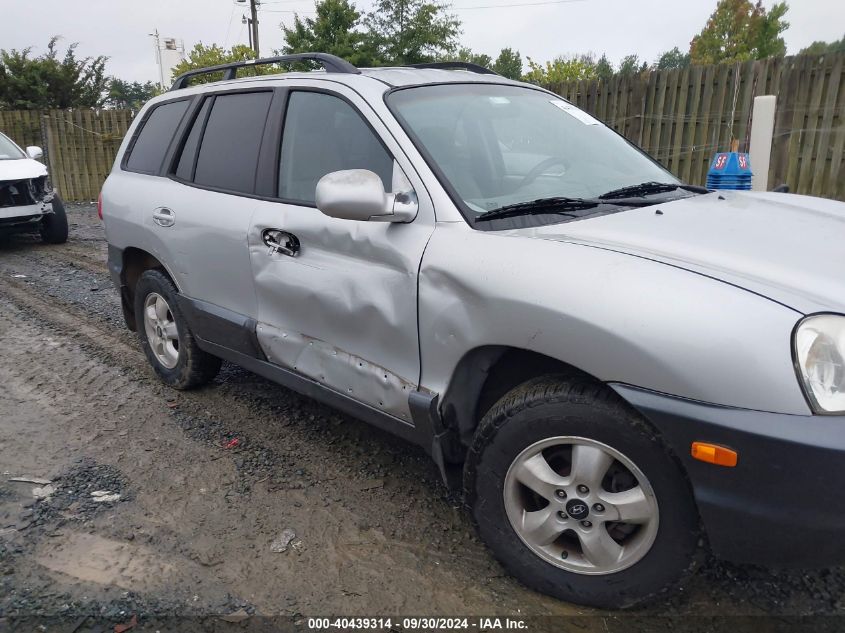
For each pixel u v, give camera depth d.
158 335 4.46
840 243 2.45
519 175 3.01
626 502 2.21
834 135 7.60
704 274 2.10
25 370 4.93
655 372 2.02
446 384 2.57
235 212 3.44
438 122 2.99
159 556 2.79
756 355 1.91
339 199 2.53
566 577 2.39
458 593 2.54
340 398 3.05
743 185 5.45
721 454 1.95
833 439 1.83
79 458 3.61
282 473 3.43
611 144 3.56
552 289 2.20
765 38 36.94
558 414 2.25
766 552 2.00
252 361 3.57
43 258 9.11
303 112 3.30
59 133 15.19
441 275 2.49
